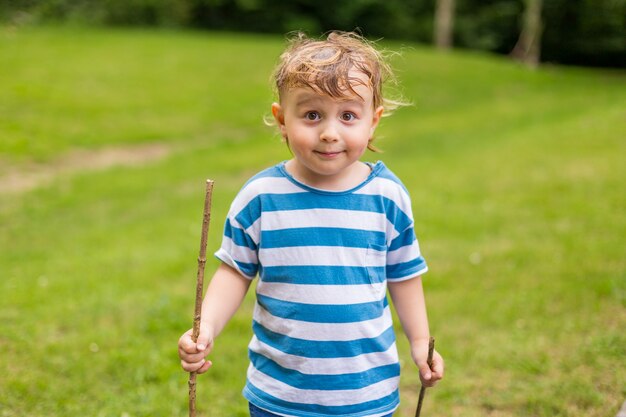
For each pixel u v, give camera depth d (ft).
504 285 15.64
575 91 59.41
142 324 13.99
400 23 93.81
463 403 11.03
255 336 7.06
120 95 42.86
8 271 17.63
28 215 23.56
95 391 11.44
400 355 12.76
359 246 6.70
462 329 13.56
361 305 6.68
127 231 21.59
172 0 81.20
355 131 6.52
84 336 13.39
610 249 17.54
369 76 6.60
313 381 6.67
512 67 68.69
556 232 19.36
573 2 91.45
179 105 42.68
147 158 32.89
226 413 10.85
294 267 6.66
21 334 13.35
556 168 27.02
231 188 27.55
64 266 18.01
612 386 11.05
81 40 58.75
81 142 33.76
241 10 90.89
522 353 12.38
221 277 7.04
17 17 67.05
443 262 17.43
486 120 44.83
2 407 10.76
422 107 49.62
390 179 7.02
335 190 6.79
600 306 14.08
